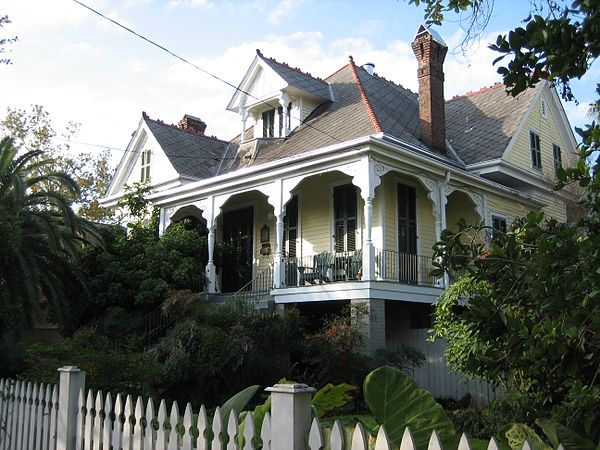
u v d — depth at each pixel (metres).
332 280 15.63
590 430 3.97
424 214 17.95
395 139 15.16
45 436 5.78
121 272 16.73
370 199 14.24
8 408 6.52
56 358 8.85
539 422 4.01
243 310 12.91
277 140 19.53
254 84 20.78
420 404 4.21
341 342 12.70
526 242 4.72
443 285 15.95
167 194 19.33
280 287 15.70
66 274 16.11
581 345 3.86
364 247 14.12
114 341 15.05
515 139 20.34
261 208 19.72
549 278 3.83
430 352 14.65
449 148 20.73
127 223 20.69
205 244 18.47
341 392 5.14
